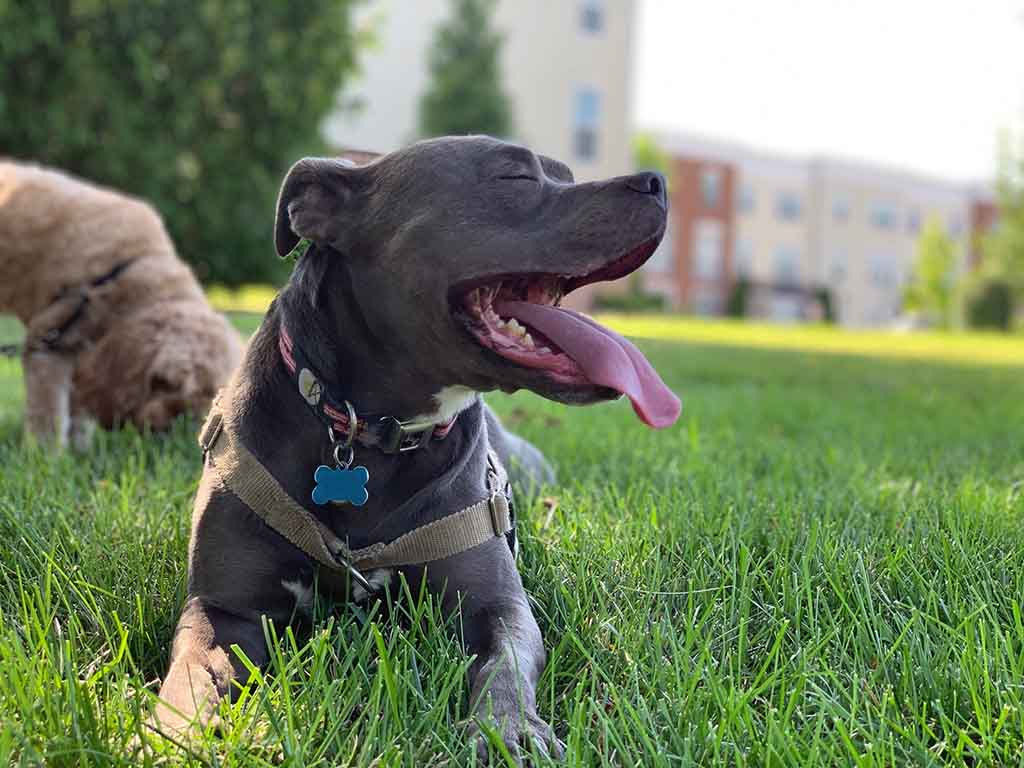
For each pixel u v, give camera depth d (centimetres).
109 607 87
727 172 1619
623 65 930
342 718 68
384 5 851
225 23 399
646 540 102
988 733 67
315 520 85
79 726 64
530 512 113
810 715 72
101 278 159
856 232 1792
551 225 81
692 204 1595
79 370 156
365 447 86
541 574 98
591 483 131
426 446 87
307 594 89
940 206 1886
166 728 67
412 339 83
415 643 83
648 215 80
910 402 254
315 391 85
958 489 126
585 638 85
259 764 62
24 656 71
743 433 180
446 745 67
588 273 84
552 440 161
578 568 96
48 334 155
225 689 75
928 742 70
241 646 83
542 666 81
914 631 80
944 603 87
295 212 86
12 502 109
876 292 1831
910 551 98
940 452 165
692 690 71
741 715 68
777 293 1634
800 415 217
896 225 1838
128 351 152
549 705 76
